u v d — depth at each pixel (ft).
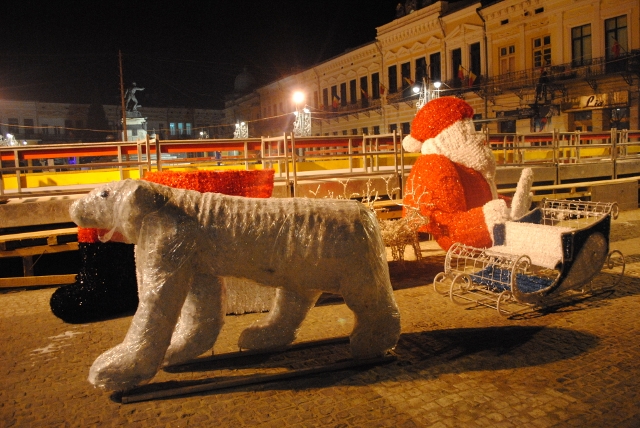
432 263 25.11
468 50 96.53
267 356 14.52
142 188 12.06
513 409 11.38
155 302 11.80
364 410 11.48
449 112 23.20
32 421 11.39
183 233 11.99
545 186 36.91
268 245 12.25
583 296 19.25
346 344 15.25
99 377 11.59
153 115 191.42
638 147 63.98
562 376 12.90
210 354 14.58
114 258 18.33
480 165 22.88
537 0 83.92
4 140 119.14
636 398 11.72
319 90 138.51
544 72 82.79
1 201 23.65
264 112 167.02
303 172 35.86
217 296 13.50
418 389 12.38
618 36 75.36
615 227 33.27
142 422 11.21
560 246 17.62
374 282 12.98
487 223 20.71
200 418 11.32
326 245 12.39
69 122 168.66
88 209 12.34
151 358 11.78
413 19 105.91
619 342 14.97
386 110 115.75
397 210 27.89
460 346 14.94
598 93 78.43
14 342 16.17
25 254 21.94
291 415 11.35
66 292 18.01
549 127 84.99
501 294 17.11
